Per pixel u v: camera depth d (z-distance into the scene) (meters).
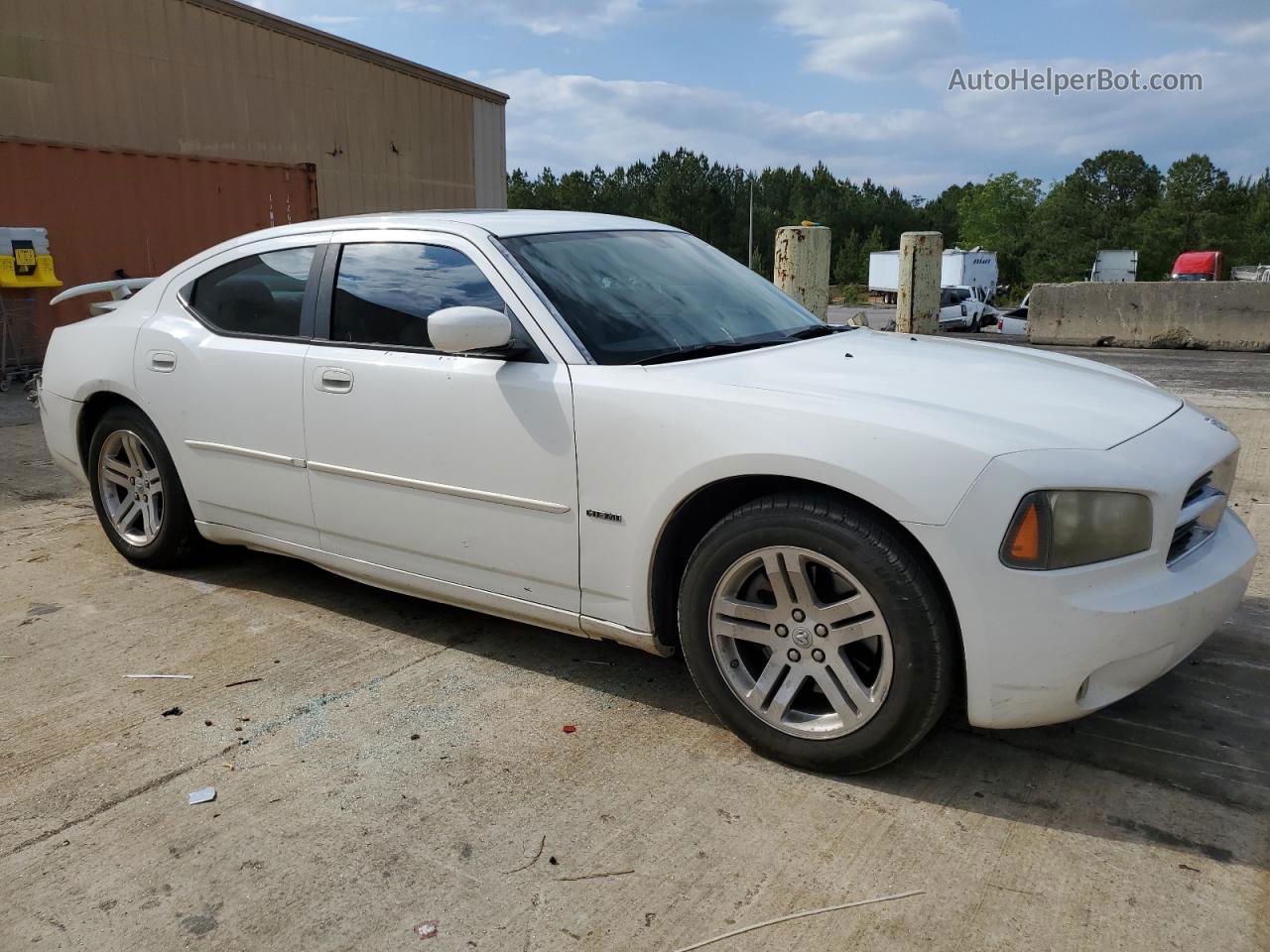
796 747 2.68
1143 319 13.41
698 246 4.03
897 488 2.39
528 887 2.26
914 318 10.60
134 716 3.09
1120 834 2.41
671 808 2.55
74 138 10.17
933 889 2.22
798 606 2.63
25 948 2.09
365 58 13.47
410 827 2.49
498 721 3.03
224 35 11.54
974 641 2.38
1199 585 2.54
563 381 2.96
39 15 9.75
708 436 2.68
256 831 2.48
